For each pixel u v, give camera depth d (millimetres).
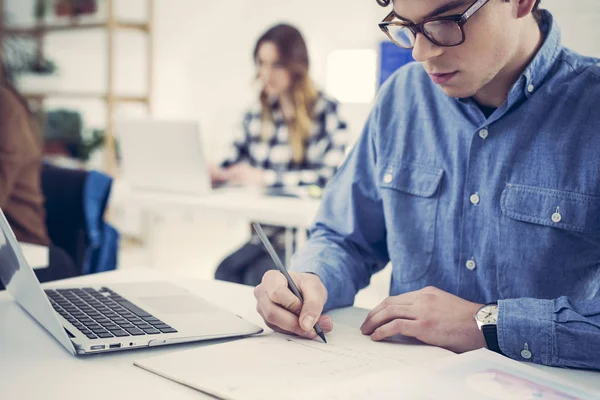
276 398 628
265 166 3594
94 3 4535
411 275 1208
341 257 1151
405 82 1269
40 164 2207
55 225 2188
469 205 1150
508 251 1113
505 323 828
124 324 844
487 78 962
